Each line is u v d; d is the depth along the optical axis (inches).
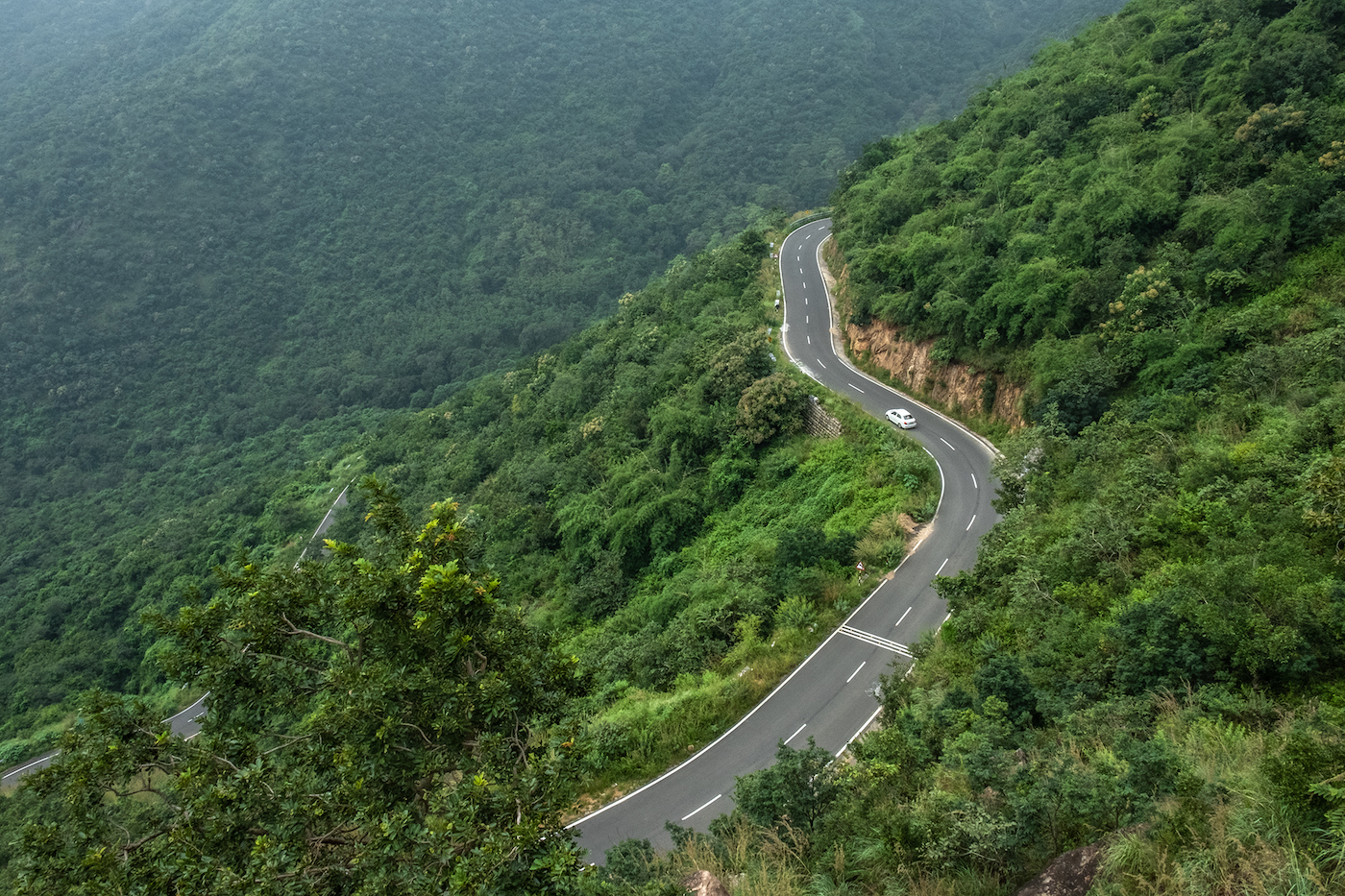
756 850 442.6
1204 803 269.3
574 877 237.6
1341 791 224.7
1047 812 322.7
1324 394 739.4
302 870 252.2
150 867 253.9
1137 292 1090.1
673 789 715.4
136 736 297.4
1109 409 1021.8
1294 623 431.8
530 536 1553.9
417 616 304.0
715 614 956.0
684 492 1375.5
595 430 1731.1
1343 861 217.0
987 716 503.8
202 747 295.9
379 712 292.5
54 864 263.0
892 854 356.5
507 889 233.9
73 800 274.8
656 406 1651.1
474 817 256.5
